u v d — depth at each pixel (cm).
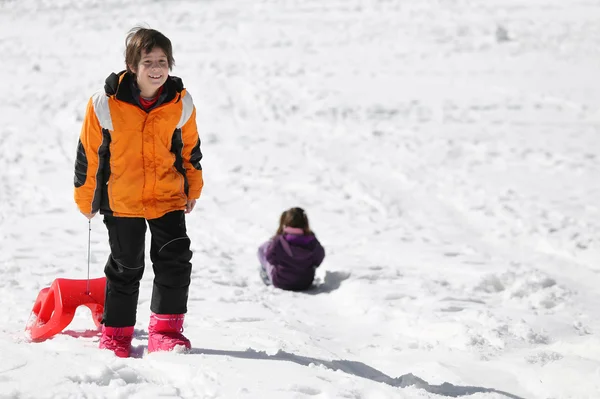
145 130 1338
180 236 1391
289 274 2289
